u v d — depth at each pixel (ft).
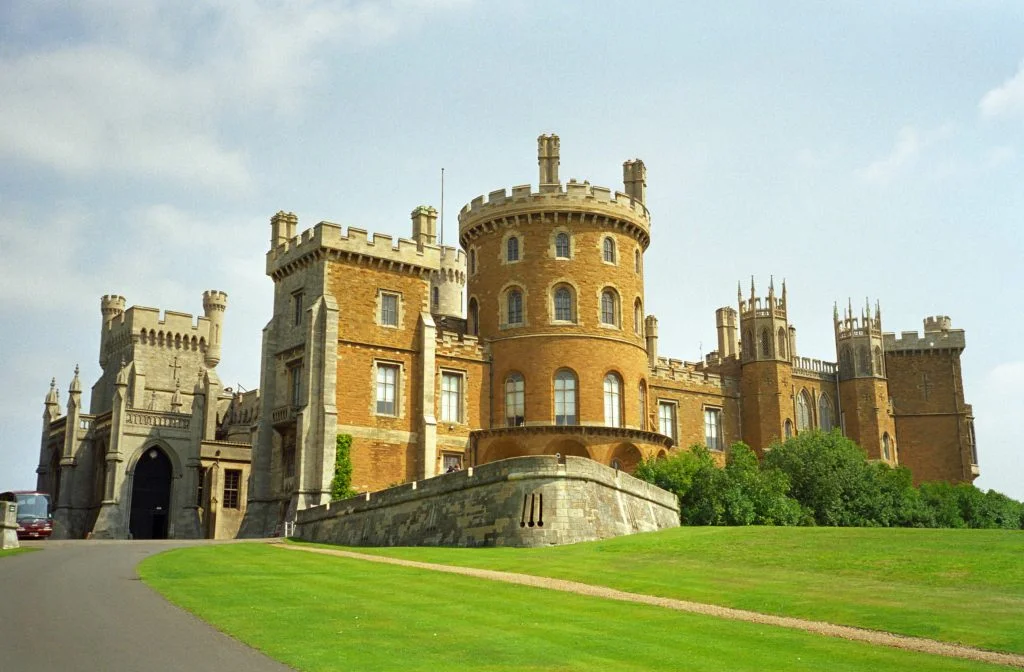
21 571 78.74
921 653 51.06
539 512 114.01
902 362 247.50
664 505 140.97
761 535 106.93
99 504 208.03
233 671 43.11
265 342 170.09
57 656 45.14
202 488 212.23
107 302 275.80
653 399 201.16
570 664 46.57
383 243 165.99
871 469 185.37
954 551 87.20
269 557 97.55
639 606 65.46
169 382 257.14
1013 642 53.52
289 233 179.32
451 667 45.32
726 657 49.32
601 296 178.09
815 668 47.24
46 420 236.43
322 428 152.05
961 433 241.96
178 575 77.61
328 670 43.93
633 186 193.88
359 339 160.86
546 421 170.40
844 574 80.74
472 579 78.79
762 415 214.69
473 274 186.19
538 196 177.47
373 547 119.65
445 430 168.66
